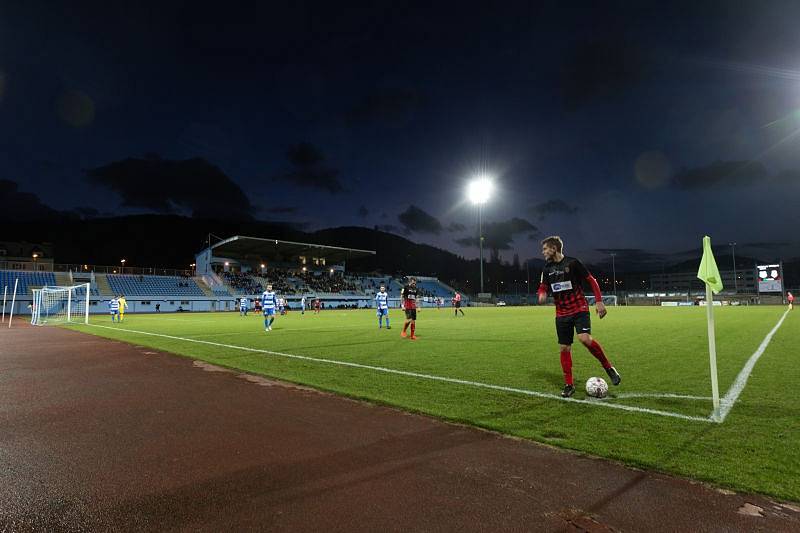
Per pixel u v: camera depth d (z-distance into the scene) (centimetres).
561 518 248
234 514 254
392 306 6881
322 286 6781
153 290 5344
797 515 250
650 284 13738
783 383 603
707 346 1044
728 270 11594
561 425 414
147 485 294
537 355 912
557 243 572
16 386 623
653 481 295
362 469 318
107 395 562
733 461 323
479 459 335
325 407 495
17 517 253
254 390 588
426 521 245
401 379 650
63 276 5034
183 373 725
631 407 479
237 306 5712
